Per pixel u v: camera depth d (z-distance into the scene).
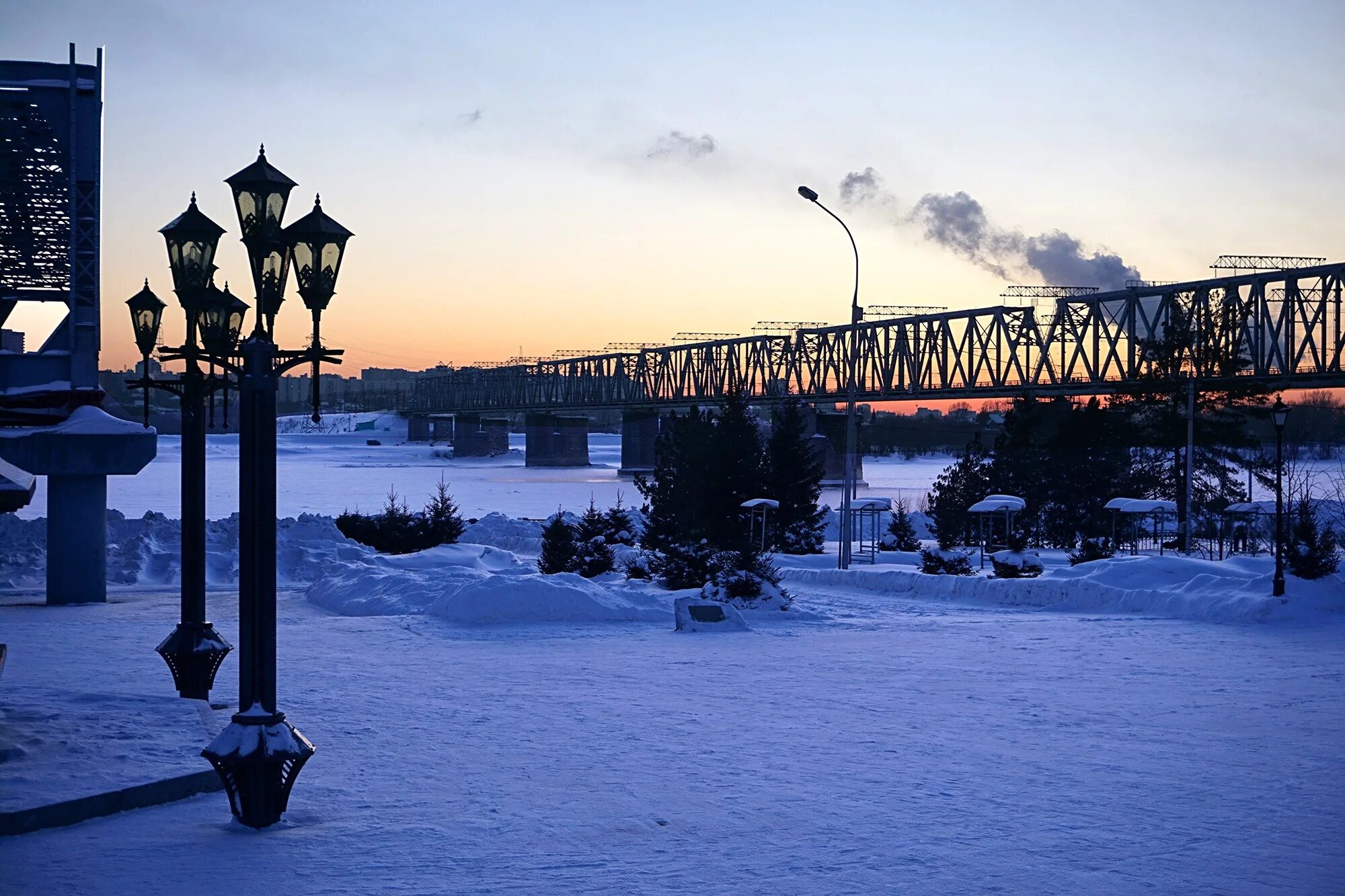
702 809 10.15
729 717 14.46
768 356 124.19
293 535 38.91
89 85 28.66
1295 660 19.80
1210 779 11.24
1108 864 8.66
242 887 8.05
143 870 8.41
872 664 19.41
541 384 185.75
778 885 8.16
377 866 8.54
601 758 12.14
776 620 26.05
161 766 10.86
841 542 39.84
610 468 182.88
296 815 9.92
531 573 33.31
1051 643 22.30
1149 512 47.97
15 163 28.47
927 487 111.38
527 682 17.38
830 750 12.52
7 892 7.89
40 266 29.42
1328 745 12.75
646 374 151.88
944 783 11.08
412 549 43.84
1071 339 84.38
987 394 93.19
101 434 28.72
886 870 8.51
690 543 33.00
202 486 15.46
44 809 9.52
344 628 24.42
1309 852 8.96
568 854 8.87
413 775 11.36
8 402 28.53
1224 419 64.69
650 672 18.41
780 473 47.81
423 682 17.23
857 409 110.44
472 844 9.13
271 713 9.65
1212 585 27.98
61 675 17.62
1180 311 69.44
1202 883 8.24
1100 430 57.94
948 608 29.80
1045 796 10.60
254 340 9.70
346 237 10.00
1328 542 28.41
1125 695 16.14
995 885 8.17
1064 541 55.34
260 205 9.84
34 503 76.25
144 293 16.58
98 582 29.28
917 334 103.25
